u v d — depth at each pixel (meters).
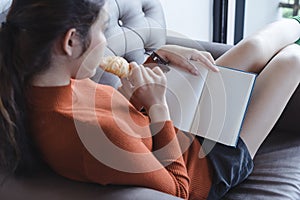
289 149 1.34
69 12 0.81
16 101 0.87
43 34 0.81
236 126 1.19
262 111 1.26
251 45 1.32
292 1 2.38
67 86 0.91
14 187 0.95
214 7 2.47
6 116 0.87
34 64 0.84
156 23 1.68
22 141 0.90
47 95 0.88
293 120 1.41
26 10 0.81
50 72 0.87
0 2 1.35
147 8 1.70
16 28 0.82
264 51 1.34
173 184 0.98
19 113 0.88
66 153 0.89
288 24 1.49
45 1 0.80
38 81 0.87
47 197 0.91
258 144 1.29
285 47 1.42
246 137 1.26
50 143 0.90
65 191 0.92
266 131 1.29
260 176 1.23
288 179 1.20
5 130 0.88
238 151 1.20
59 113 0.88
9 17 0.83
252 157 1.29
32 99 0.88
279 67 1.27
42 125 0.89
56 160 0.93
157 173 0.94
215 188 1.14
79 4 0.82
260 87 1.28
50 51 0.83
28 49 0.82
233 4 2.47
